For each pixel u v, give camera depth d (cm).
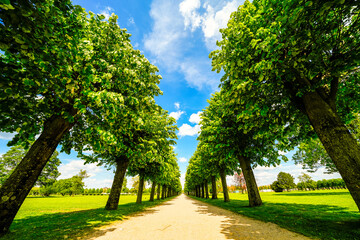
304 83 561
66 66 441
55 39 430
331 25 387
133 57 710
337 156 460
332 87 550
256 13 590
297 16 349
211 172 2184
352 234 441
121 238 504
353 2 326
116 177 1238
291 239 454
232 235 516
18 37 288
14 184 518
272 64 480
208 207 1402
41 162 575
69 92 500
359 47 419
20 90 440
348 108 704
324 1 319
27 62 350
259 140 1102
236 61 598
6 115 503
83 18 615
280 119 723
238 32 588
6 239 466
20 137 602
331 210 809
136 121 747
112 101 546
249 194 1188
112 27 734
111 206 1145
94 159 1245
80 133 862
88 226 646
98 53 666
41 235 519
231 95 695
